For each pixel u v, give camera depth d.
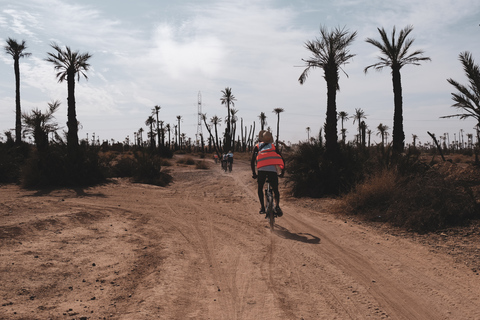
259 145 6.32
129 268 4.17
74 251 4.69
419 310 3.20
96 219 6.87
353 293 3.58
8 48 28.45
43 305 3.09
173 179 17.03
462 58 9.87
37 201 8.72
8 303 3.05
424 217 6.14
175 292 3.52
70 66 19.42
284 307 3.25
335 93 13.05
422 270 4.21
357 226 6.59
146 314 2.99
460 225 5.93
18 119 20.36
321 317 3.06
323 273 4.15
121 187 13.15
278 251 5.03
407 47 18.12
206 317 3.03
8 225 5.55
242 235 5.96
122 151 62.94
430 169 8.54
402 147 18.41
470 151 38.88
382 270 4.24
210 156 64.50
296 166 11.23
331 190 10.67
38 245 4.81
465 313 3.12
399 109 18.55
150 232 6.04
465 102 9.88
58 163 13.33
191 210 8.31
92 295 3.37
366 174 10.11
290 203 9.52
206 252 4.98
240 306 3.26
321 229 6.36
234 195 11.45
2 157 14.97
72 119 19.62
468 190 6.48
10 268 3.86
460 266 4.31
